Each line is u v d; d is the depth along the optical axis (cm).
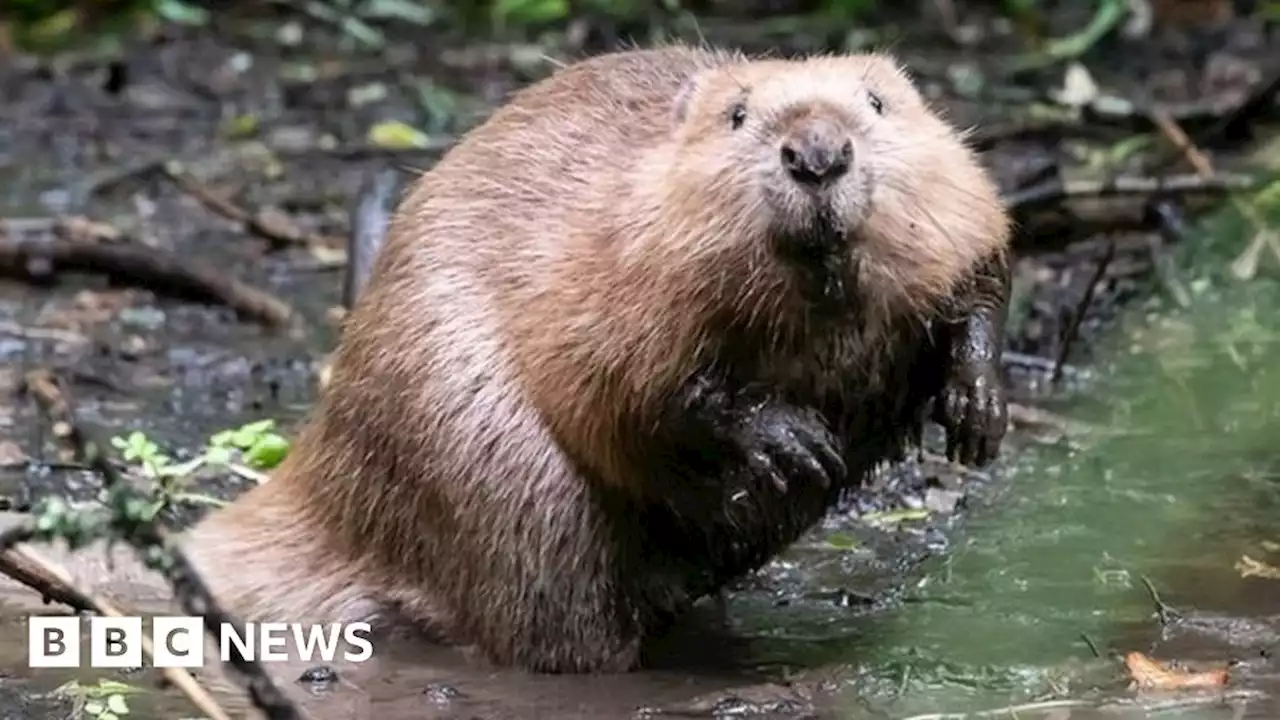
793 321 816
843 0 2184
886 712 801
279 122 1978
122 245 1502
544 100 934
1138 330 1308
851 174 779
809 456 827
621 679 874
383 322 919
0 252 1505
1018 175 1565
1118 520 1021
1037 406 1202
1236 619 889
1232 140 1661
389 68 2102
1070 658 851
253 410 1253
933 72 1970
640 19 2159
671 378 830
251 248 1614
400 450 909
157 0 2330
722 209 802
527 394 878
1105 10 2009
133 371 1324
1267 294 1335
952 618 905
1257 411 1171
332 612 936
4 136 1970
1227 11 2152
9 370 1316
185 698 834
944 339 861
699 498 861
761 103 807
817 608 932
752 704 823
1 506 1052
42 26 2356
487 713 832
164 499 1048
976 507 1051
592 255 853
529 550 880
